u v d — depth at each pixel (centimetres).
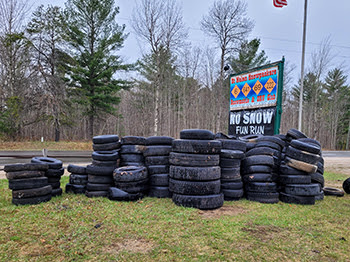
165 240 362
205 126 3775
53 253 316
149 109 3600
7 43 2295
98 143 614
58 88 2342
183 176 525
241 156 602
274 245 357
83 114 2728
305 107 4312
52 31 2377
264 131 919
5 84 2420
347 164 1541
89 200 557
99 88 2442
